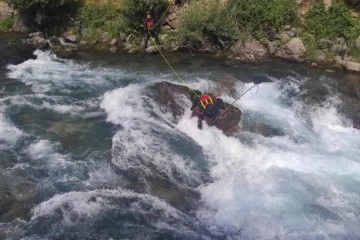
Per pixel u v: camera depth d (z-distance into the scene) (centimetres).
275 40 1717
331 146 1209
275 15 1708
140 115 1266
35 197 984
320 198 1008
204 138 1190
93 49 1756
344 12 1700
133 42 1778
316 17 1727
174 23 1791
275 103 1398
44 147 1145
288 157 1145
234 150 1161
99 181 1034
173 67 1619
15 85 1448
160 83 1390
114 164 1084
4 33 1845
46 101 1359
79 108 1330
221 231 927
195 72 1570
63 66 1606
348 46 1652
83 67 1608
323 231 925
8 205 961
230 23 1708
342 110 1355
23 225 914
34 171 1059
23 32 1853
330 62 1642
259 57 1692
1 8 1925
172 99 1317
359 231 926
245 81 1523
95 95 1409
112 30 1820
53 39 1802
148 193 1008
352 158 1156
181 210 972
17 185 1014
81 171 1063
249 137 1210
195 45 1738
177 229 926
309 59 1656
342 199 1007
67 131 1216
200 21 1695
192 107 1264
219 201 1000
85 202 971
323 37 1684
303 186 1041
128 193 1002
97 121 1265
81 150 1138
